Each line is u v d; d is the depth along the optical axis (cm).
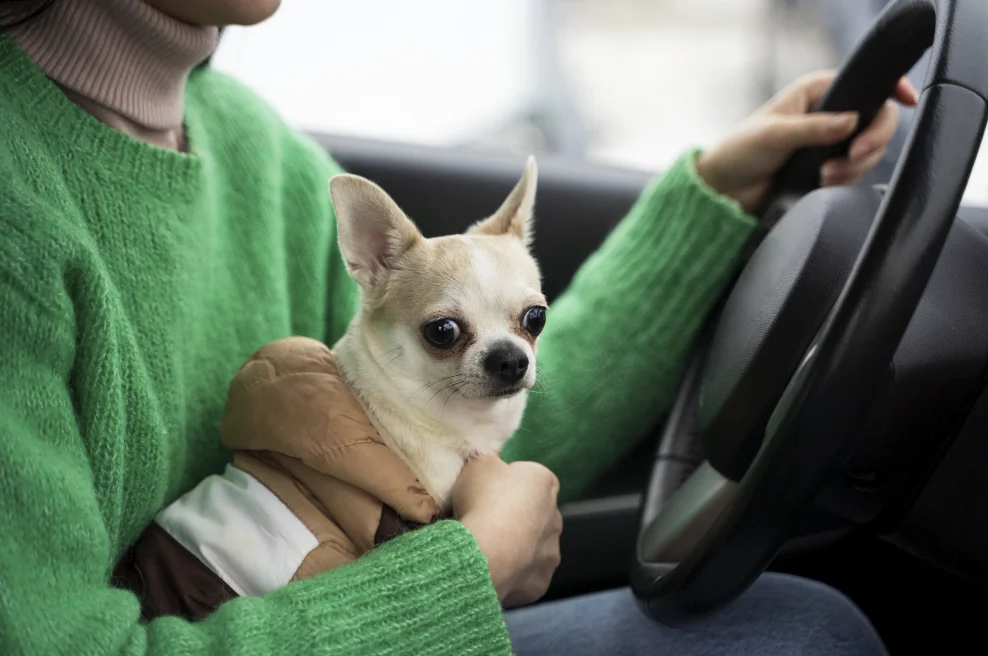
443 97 331
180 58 132
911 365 108
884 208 91
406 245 157
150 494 122
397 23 336
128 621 96
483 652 106
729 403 122
